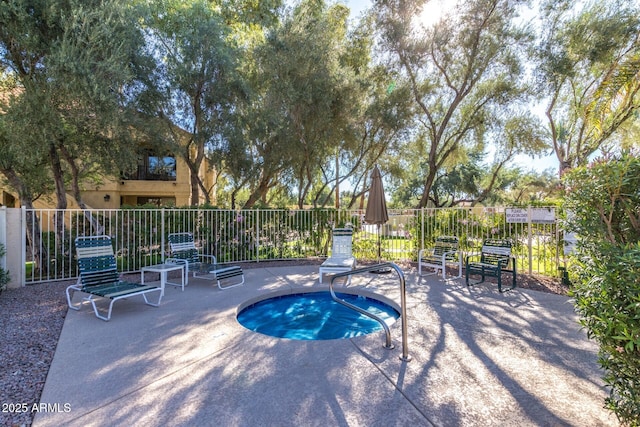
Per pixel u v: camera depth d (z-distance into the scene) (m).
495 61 9.84
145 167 16.88
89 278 5.05
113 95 6.92
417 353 3.35
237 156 10.73
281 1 15.16
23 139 6.40
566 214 2.89
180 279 7.12
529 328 4.06
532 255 7.89
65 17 6.31
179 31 9.66
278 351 3.40
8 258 6.26
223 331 3.97
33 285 6.49
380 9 9.98
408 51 9.94
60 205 7.69
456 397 2.55
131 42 7.60
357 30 12.03
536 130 11.62
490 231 8.54
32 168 9.23
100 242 5.34
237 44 11.62
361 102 10.68
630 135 10.75
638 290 1.72
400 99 10.54
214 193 19.27
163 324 4.22
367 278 7.23
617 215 2.37
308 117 9.91
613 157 2.41
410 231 10.10
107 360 3.18
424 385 2.72
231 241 9.50
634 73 5.79
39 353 3.37
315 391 2.63
